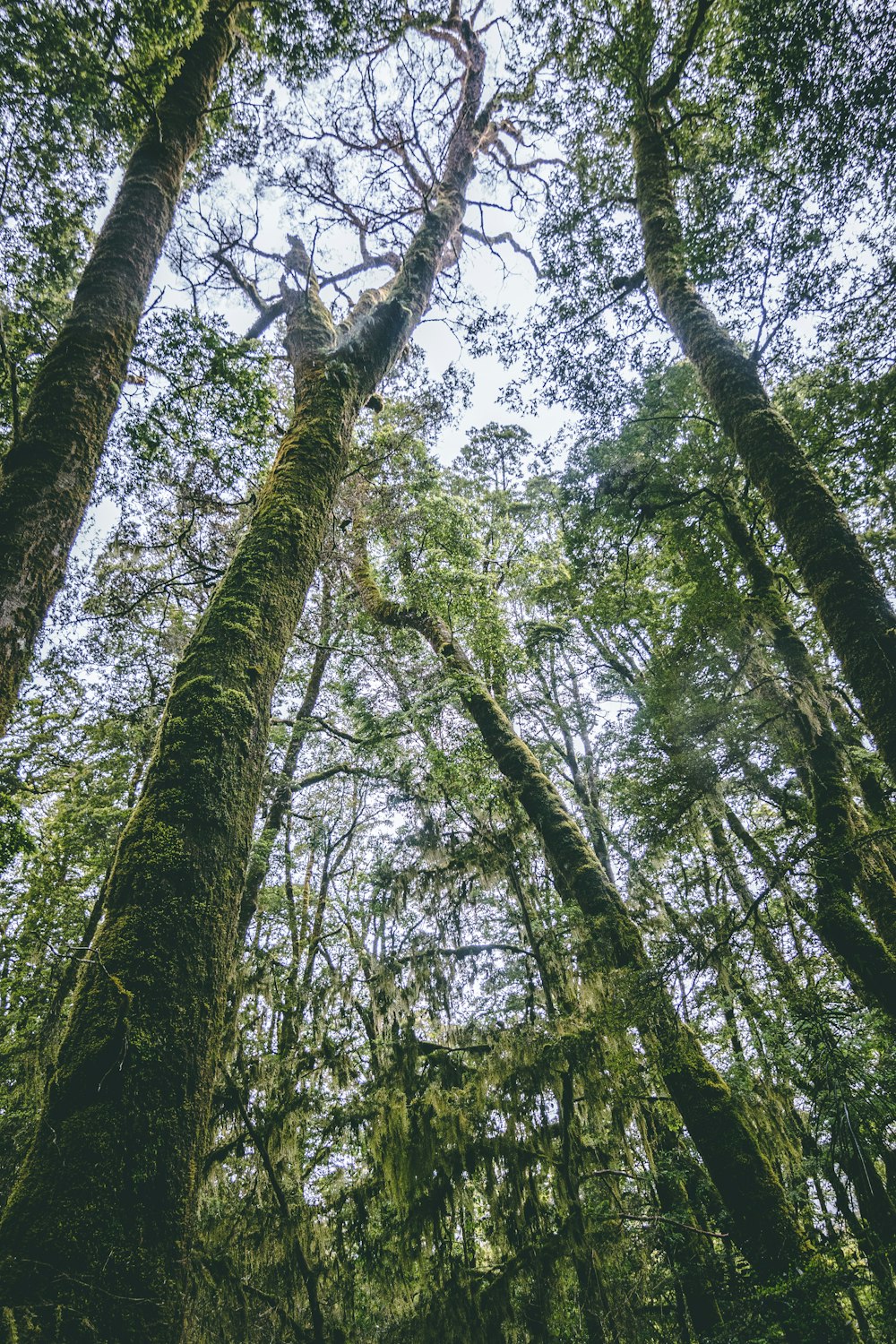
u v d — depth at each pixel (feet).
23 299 24.70
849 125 23.88
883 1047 23.70
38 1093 28.37
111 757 43.01
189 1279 8.45
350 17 24.82
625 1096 24.13
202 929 10.63
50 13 18.39
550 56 32.81
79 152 22.67
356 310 33.68
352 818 52.65
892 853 24.23
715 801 27.20
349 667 45.03
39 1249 7.52
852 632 17.93
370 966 29.48
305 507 17.72
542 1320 19.95
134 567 34.30
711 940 24.12
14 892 38.19
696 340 26.30
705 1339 20.70
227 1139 25.44
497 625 44.16
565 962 29.40
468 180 39.65
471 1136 22.72
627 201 34.14
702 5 28.32
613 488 33.55
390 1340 21.59
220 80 26.40
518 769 36.24
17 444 14.80
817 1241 23.84
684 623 27.04
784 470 21.20
